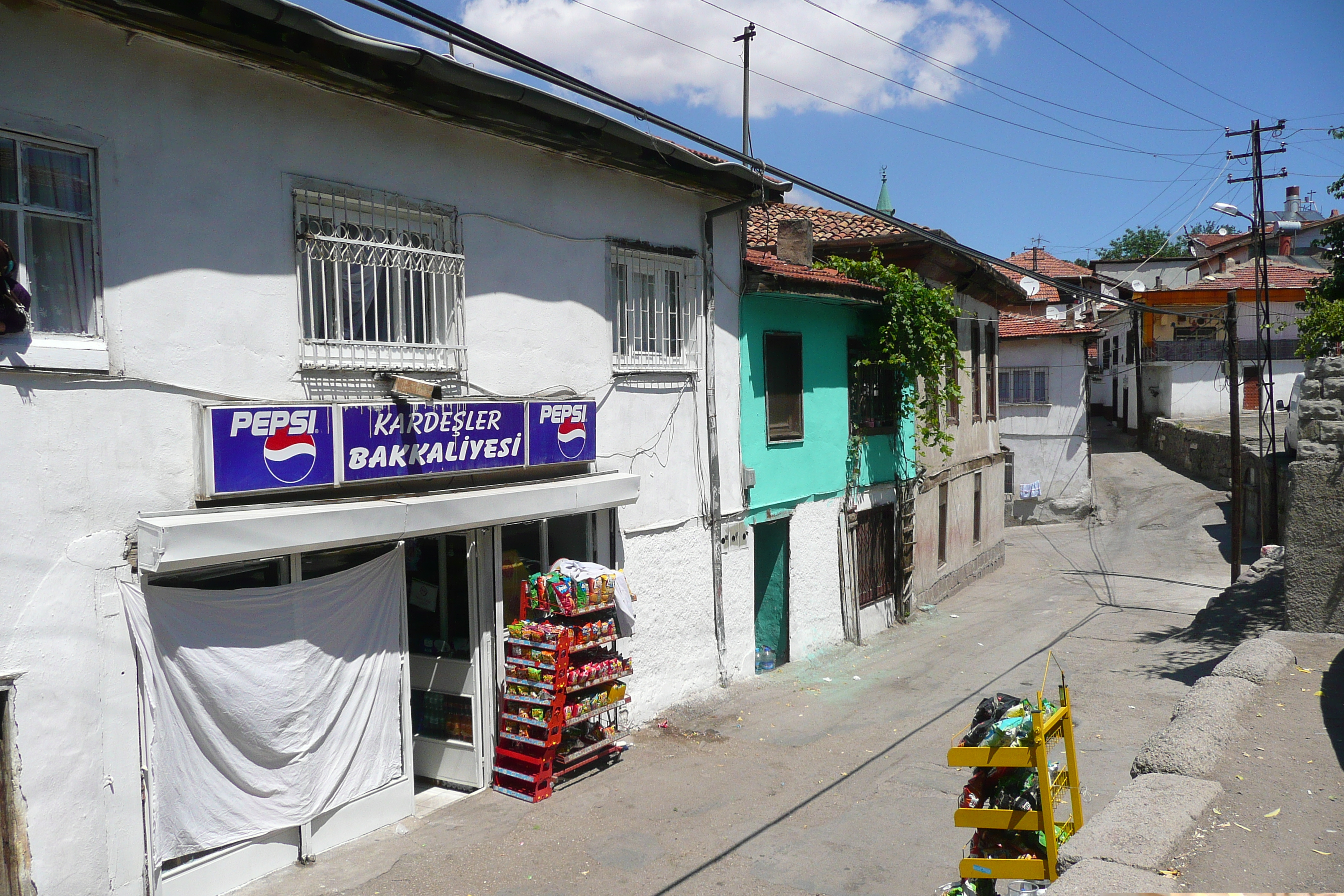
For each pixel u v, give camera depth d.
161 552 5.28
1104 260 50.81
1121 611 16.56
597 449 9.27
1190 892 3.91
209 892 5.94
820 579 13.56
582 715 7.95
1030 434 30.17
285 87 6.43
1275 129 20.55
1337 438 8.60
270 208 6.36
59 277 5.34
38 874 5.07
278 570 6.44
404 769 7.32
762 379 12.08
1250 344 34.09
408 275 7.40
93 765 5.34
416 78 6.84
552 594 7.90
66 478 5.25
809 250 14.15
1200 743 5.55
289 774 6.40
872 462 15.25
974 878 4.89
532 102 7.58
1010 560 23.95
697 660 10.78
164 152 5.74
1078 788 5.16
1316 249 37.12
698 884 6.22
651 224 10.02
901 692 11.35
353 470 6.61
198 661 5.85
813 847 6.79
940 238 10.52
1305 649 7.91
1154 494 29.55
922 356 15.32
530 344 8.47
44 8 5.14
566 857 6.63
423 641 8.28
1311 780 5.15
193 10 5.42
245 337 6.20
